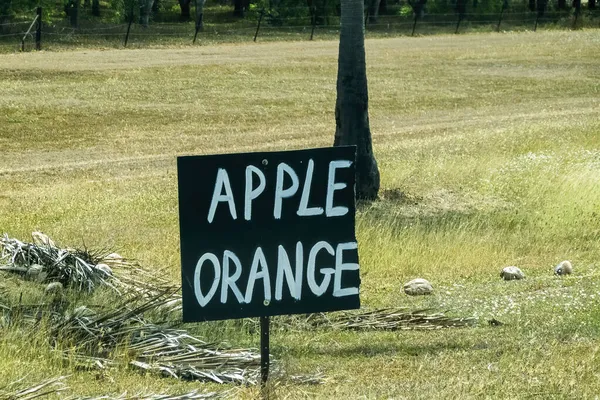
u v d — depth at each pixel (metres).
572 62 42.94
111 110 28.89
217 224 6.26
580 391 7.01
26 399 6.34
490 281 12.11
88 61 37.56
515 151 22.53
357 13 16.44
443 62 42.22
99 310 8.93
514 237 14.59
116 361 7.57
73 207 16.48
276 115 29.98
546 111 31.81
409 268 12.66
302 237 6.35
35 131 26.08
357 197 16.62
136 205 16.77
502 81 37.91
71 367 7.41
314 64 39.53
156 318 8.83
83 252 10.62
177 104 30.52
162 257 12.49
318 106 31.53
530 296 10.89
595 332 9.18
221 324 9.05
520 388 7.05
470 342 8.80
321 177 6.34
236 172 6.25
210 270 6.27
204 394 6.77
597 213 15.62
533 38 52.91
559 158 20.11
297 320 9.43
